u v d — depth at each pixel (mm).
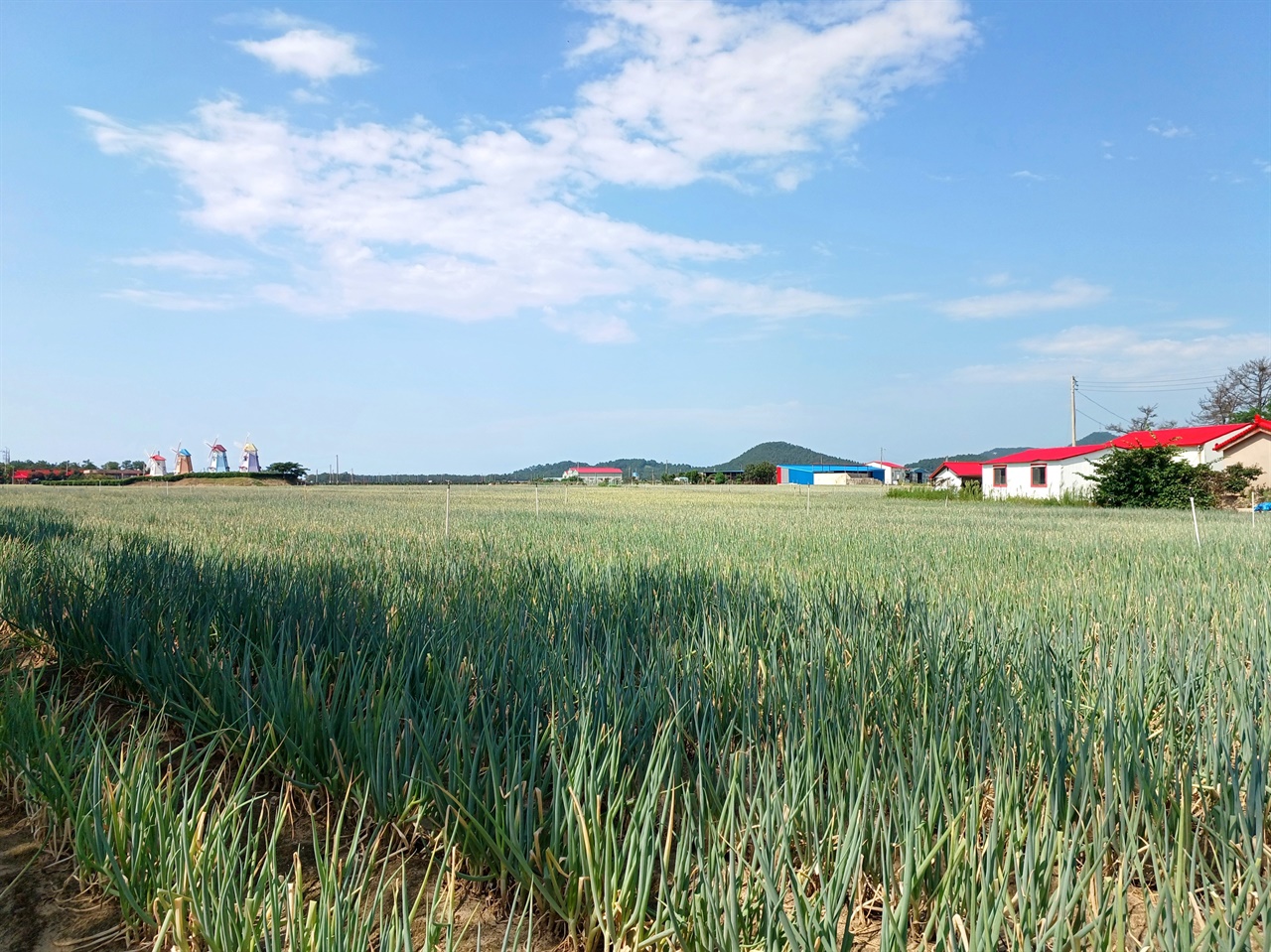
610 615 6262
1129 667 4863
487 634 5301
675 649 4887
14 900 3203
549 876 2867
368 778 3590
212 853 2928
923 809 3102
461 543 13312
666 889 2805
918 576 9352
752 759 3490
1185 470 34562
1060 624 5785
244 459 120500
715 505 33844
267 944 2430
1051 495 45906
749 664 4660
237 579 7219
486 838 3047
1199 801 3488
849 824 2871
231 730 4266
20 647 7113
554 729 3557
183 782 3627
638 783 3568
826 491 67500
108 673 5855
